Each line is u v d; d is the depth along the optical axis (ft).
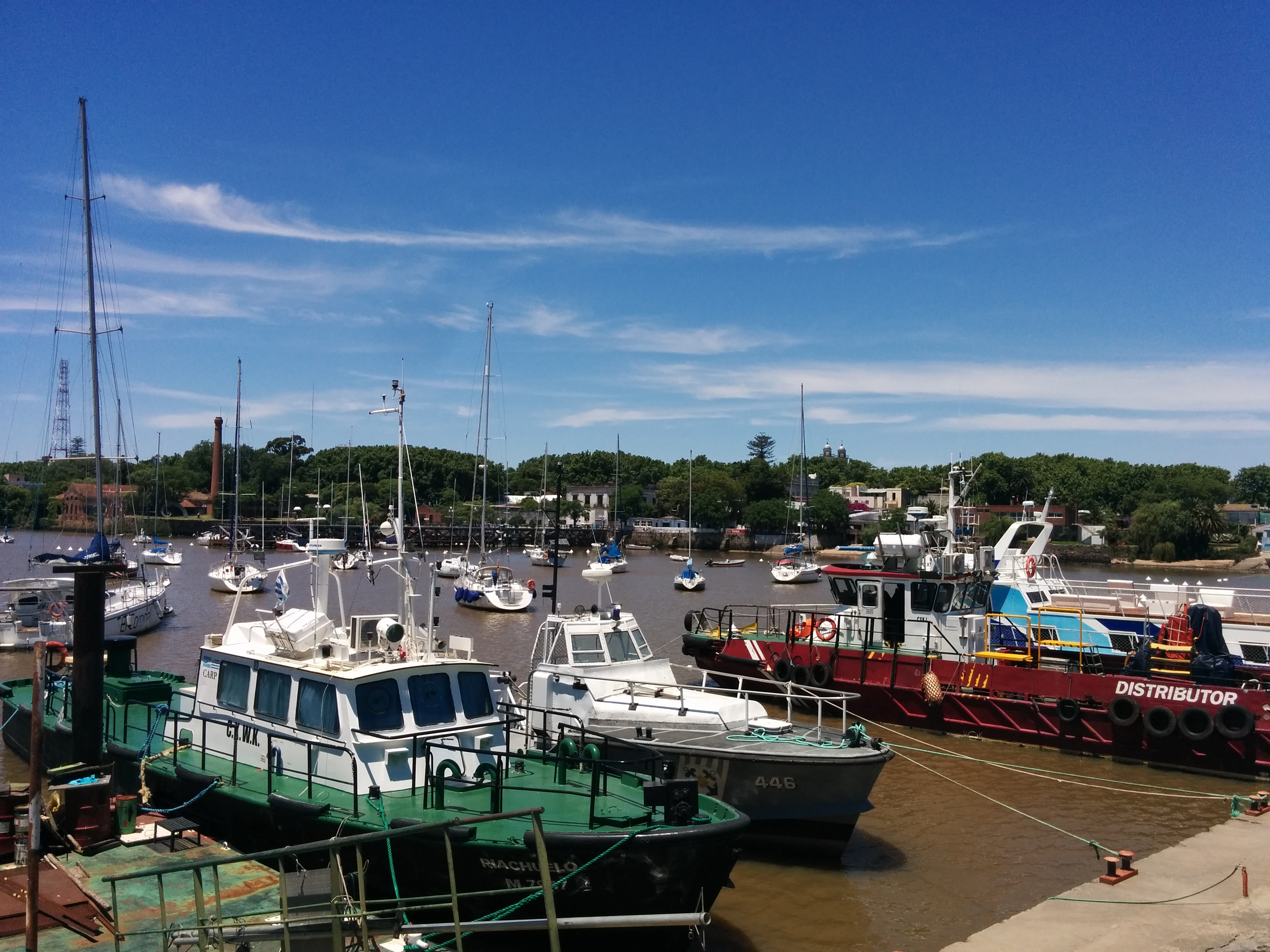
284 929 26.76
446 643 49.47
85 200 114.32
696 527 387.34
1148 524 320.29
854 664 80.28
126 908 31.17
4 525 307.37
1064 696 70.74
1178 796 60.03
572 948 35.32
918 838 52.16
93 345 115.03
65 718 52.31
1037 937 36.50
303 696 42.80
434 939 36.47
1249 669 71.41
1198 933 36.58
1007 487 388.98
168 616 142.31
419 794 39.22
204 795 41.86
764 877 46.50
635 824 35.19
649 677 60.54
